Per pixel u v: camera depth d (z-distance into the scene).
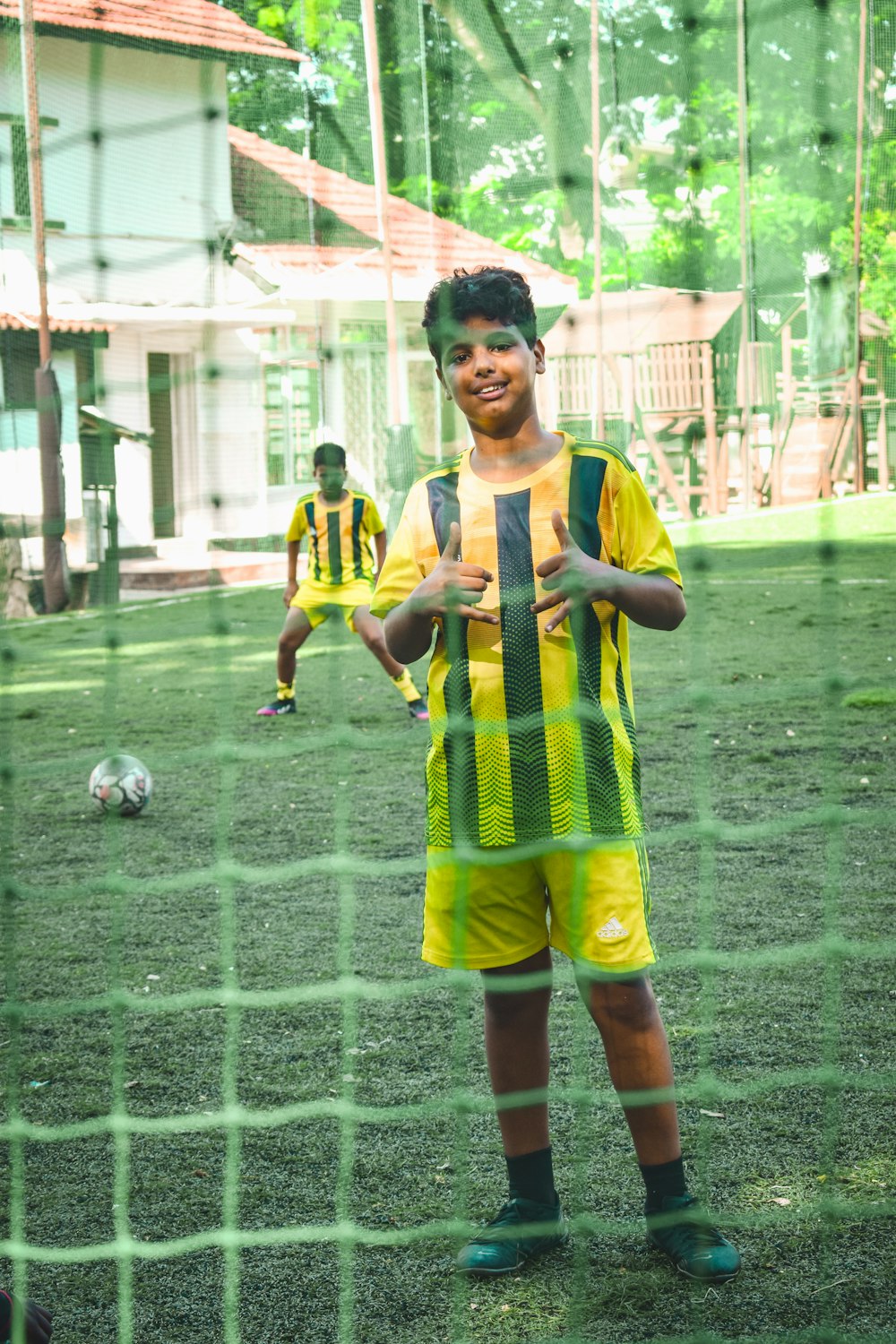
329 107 14.34
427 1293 2.11
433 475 2.38
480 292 2.24
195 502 14.82
